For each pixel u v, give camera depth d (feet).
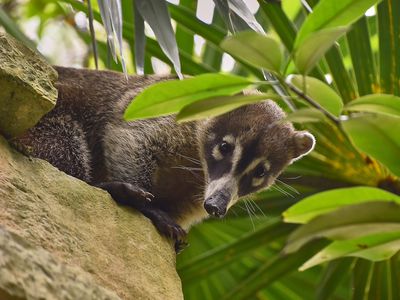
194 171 31.94
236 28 22.98
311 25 16.02
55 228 18.22
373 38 33.63
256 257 32.17
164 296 20.30
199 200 31.96
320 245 29.81
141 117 17.47
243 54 15.47
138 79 32.86
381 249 17.24
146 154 31.17
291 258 30.30
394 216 14.84
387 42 28.91
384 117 15.26
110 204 20.79
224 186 30.76
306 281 32.30
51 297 14.94
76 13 40.63
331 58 29.19
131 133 30.99
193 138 32.14
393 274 29.60
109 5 21.07
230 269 32.35
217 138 32.50
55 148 29.04
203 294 32.35
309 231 14.90
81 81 32.04
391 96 15.64
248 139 32.42
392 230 15.12
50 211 18.45
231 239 32.86
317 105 15.58
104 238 19.83
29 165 19.03
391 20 28.78
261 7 28.81
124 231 20.62
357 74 29.27
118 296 18.19
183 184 31.73
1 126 19.10
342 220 14.88
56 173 19.69
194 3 32.71
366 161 29.89
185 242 25.77
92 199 20.21
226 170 31.65
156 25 21.29
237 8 21.49
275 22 28.89
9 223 17.12
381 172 29.81
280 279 31.99
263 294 32.68
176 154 31.73
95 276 18.61
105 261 19.26
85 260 18.60
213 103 15.72
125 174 30.53
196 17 30.40
